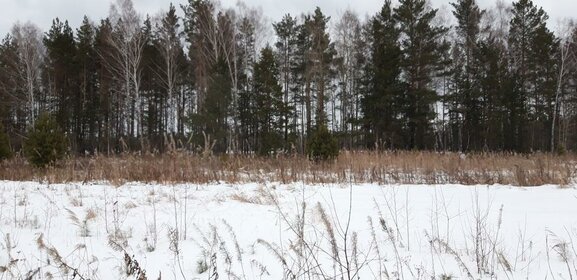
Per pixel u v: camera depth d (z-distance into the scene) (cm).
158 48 3195
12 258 322
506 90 3000
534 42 3244
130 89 3200
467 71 3177
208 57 3073
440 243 389
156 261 361
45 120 1259
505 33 3531
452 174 1057
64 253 375
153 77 3409
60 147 1246
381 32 3030
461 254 376
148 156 1235
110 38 2712
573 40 3181
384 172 1016
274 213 562
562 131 3438
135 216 567
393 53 2811
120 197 744
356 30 3350
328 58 3117
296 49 3656
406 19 3050
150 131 3562
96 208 606
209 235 422
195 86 3394
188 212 589
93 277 308
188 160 1085
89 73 3294
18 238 422
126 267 309
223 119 2353
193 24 3284
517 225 477
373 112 2842
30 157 1212
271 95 2598
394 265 338
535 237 425
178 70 3434
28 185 919
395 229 476
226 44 2967
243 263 351
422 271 322
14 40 3484
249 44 3177
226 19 2927
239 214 562
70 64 3073
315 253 376
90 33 3469
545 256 366
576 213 542
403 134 2919
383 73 2741
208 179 988
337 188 848
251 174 1109
